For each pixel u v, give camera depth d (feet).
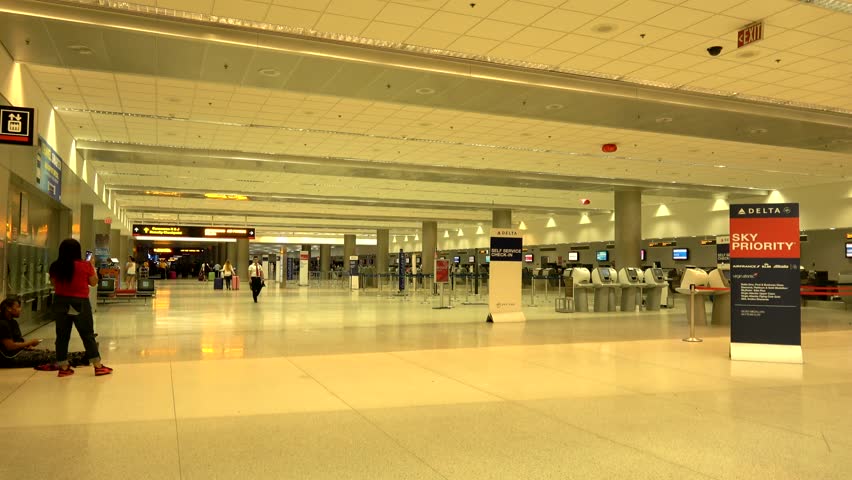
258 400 20.24
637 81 39.93
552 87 38.70
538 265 147.95
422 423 17.33
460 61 36.37
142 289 76.95
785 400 20.45
